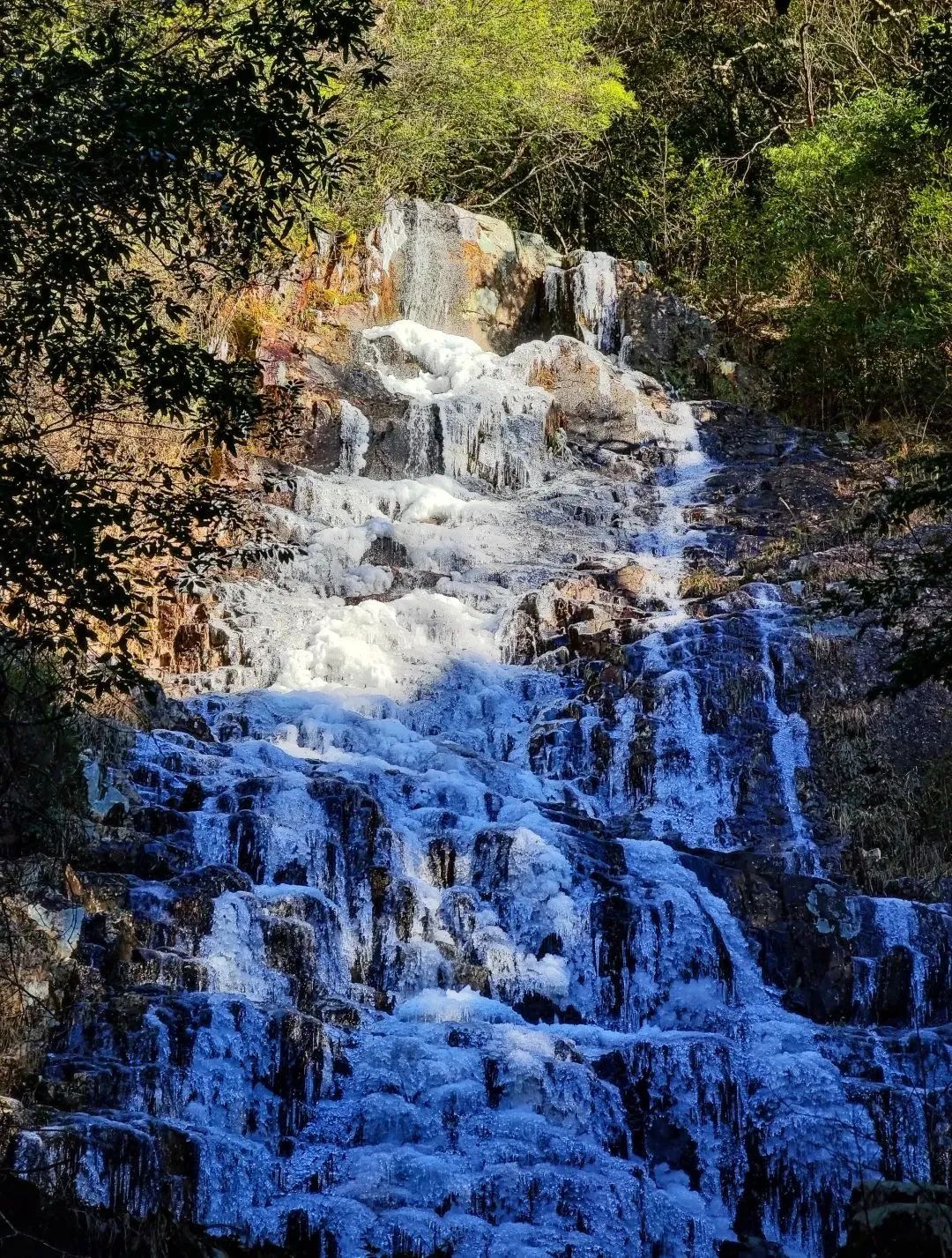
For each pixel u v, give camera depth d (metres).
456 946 12.91
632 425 24.44
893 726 16.34
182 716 15.56
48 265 9.62
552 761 16.30
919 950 13.45
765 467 23.39
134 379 10.69
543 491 22.61
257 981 11.75
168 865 12.54
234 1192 9.90
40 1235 8.88
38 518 9.27
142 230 10.07
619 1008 12.85
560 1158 10.66
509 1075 11.11
